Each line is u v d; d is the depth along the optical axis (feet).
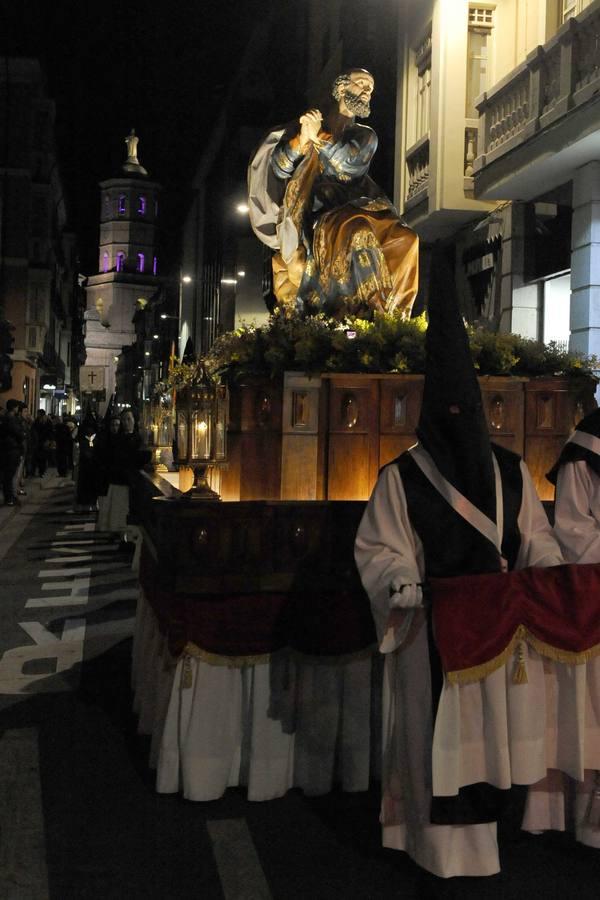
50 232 142.72
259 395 17.38
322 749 14.58
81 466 59.21
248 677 14.52
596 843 12.44
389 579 11.25
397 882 11.84
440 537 11.64
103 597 30.99
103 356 336.29
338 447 16.96
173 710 14.38
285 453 16.85
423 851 11.34
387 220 20.97
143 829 13.33
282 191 22.00
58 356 188.03
